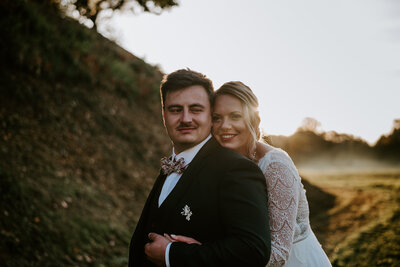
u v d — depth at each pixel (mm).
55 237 5383
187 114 1932
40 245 5043
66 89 9945
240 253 1494
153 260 1684
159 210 1858
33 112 8172
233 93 2260
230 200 1636
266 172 2107
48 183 6504
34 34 9969
